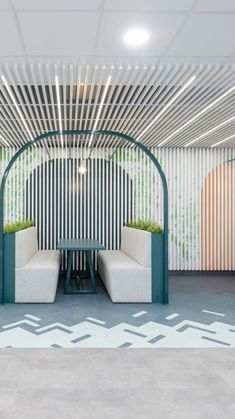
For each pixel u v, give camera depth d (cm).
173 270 913
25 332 453
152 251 611
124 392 295
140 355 379
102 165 918
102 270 772
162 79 477
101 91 522
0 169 898
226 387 307
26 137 801
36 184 905
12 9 327
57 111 617
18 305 587
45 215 906
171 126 704
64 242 753
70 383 311
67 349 394
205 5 325
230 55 424
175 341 425
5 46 397
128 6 323
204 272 918
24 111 594
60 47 401
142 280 608
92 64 441
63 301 616
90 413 262
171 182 921
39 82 489
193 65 444
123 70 453
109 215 919
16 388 301
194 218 922
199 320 512
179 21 351
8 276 600
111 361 362
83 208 914
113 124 701
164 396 289
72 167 913
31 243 734
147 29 366
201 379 322
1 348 396
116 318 517
